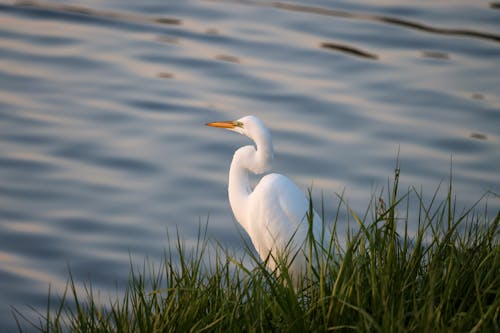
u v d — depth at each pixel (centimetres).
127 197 1328
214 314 616
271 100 1667
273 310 589
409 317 588
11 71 1777
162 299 684
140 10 2169
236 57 1875
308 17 2116
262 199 823
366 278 616
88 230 1238
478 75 1789
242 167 859
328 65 1838
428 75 1791
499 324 573
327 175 1399
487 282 612
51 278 1123
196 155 1462
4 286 1101
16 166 1406
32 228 1243
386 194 1322
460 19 2103
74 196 1328
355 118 1596
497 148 1491
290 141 1508
